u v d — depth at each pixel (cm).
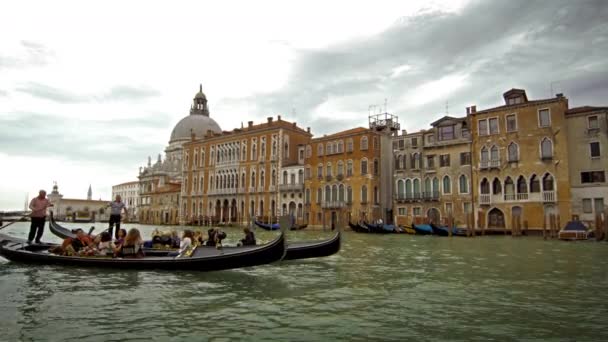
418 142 4403
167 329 715
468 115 4112
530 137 3650
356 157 4819
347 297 969
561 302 922
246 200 6000
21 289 1014
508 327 741
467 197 3981
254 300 933
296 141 5919
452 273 1325
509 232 3628
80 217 11538
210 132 6969
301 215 5319
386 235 3653
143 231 4744
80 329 709
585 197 3422
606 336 693
